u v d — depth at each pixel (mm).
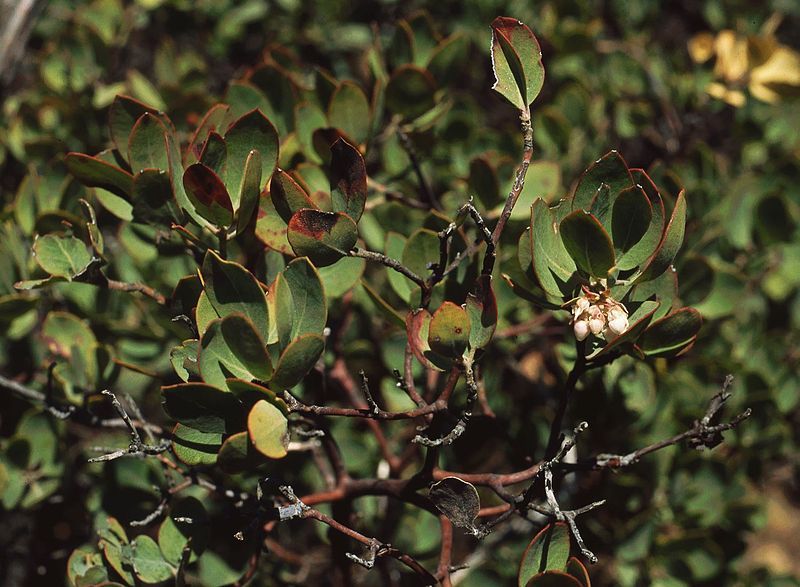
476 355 857
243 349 825
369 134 973
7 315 992
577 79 1272
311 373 916
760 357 1150
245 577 909
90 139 1155
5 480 1002
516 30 845
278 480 855
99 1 1225
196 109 1064
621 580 1067
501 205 1006
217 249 921
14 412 1078
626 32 1418
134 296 1060
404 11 1447
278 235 881
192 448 849
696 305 1071
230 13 1431
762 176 1160
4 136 1154
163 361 1080
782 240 1132
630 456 880
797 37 1607
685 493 1092
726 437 1121
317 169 954
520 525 1121
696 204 1132
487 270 843
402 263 916
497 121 1439
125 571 903
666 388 1063
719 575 1117
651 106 1335
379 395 1119
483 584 1049
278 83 994
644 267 858
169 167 873
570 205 860
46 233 985
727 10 1403
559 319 1021
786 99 1164
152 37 1449
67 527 1100
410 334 854
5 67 1146
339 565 967
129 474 983
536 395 1141
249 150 879
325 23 1457
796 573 1828
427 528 1061
